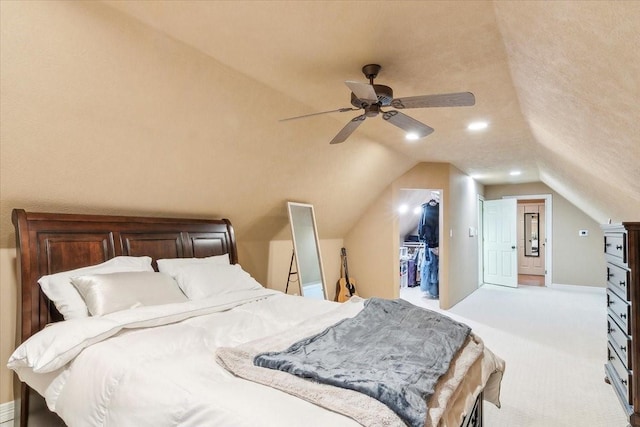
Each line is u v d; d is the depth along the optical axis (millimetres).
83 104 2039
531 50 1790
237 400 1142
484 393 2080
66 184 2342
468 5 1677
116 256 2584
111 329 1748
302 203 4375
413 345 1609
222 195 3393
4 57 1671
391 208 5422
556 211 7402
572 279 7242
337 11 1742
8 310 2271
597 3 1082
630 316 2166
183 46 2092
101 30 1807
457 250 5914
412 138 4062
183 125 2545
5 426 2215
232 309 2455
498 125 3525
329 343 1624
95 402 1420
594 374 3049
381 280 5484
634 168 2273
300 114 3105
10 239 2299
